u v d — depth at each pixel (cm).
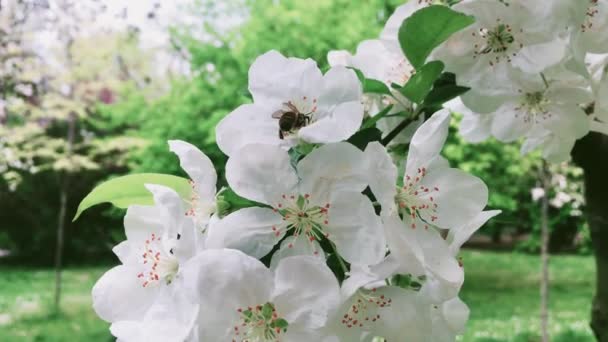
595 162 29
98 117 221
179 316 16
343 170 17
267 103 18
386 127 22
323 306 16
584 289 194
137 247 19
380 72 25
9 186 261
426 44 20
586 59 25
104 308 18
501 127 25
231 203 18
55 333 149
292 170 17
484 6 21
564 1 20
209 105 159
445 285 18
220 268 16
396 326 18
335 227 17
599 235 30
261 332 16
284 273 16
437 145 18
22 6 169
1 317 166
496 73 22
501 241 322
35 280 230
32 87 177
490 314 162
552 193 166
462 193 19
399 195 19
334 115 17
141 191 19
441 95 21
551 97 23
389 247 16
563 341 131
